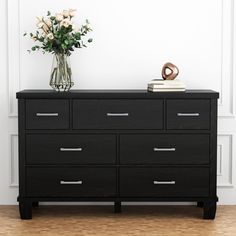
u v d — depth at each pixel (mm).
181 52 5809
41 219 5410
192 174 5383
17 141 5852
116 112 5355
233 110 5828
